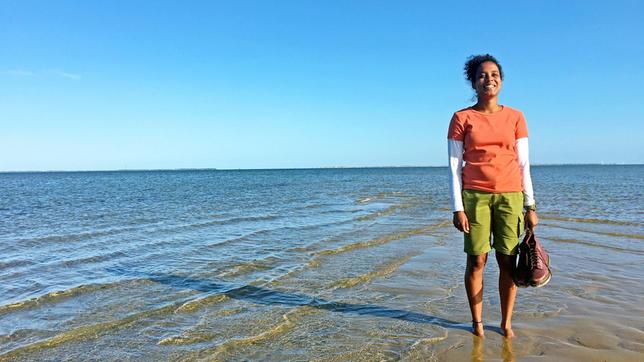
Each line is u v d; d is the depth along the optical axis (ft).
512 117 10.94
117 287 18.03
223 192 97.14
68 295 16.89
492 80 10.75
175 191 102.89
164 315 14.53
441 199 69.62
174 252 25.76
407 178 207.82
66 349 11.74
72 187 135.13
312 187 121.39
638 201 58.54
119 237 31.76
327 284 18.42
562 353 10.96
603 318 13.65
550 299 15.74
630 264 21.45
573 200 60.90
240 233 33.35
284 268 21.43
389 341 12.10
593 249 25.34
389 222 39.91
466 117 11.03
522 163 11.04
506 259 11.30
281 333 12.85
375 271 20.67
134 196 83.76
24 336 12.66
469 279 11.89
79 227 37.65
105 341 12.28
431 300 15.97
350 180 184.55
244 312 14.83
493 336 12.21
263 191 100.94
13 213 51.16
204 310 15.06
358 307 15.29
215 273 20.48
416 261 22.93
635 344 11.51
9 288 18.01
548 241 27.99
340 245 27.68
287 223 39.70
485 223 11.06
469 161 11.06
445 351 11.28
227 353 11.43
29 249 27.12
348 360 10.91
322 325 13.50
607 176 198.80
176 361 10.95
